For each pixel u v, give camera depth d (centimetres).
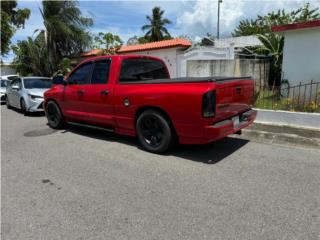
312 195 332
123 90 515
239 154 485
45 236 269
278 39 1237
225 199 327
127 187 366
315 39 810
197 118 414
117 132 559
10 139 631
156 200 330
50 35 2145
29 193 358
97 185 375
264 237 257
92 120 598
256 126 633
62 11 2188
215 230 269
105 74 555
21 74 2314
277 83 1224
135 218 294
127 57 549
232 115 461
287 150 502
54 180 397
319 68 815
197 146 535
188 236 261
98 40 2194
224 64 1030
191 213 300
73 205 324
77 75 626
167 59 1748
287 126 621
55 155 509
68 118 679
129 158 479
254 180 377
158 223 283
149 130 500
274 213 295
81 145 569
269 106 711
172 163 449
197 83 415
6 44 2139
